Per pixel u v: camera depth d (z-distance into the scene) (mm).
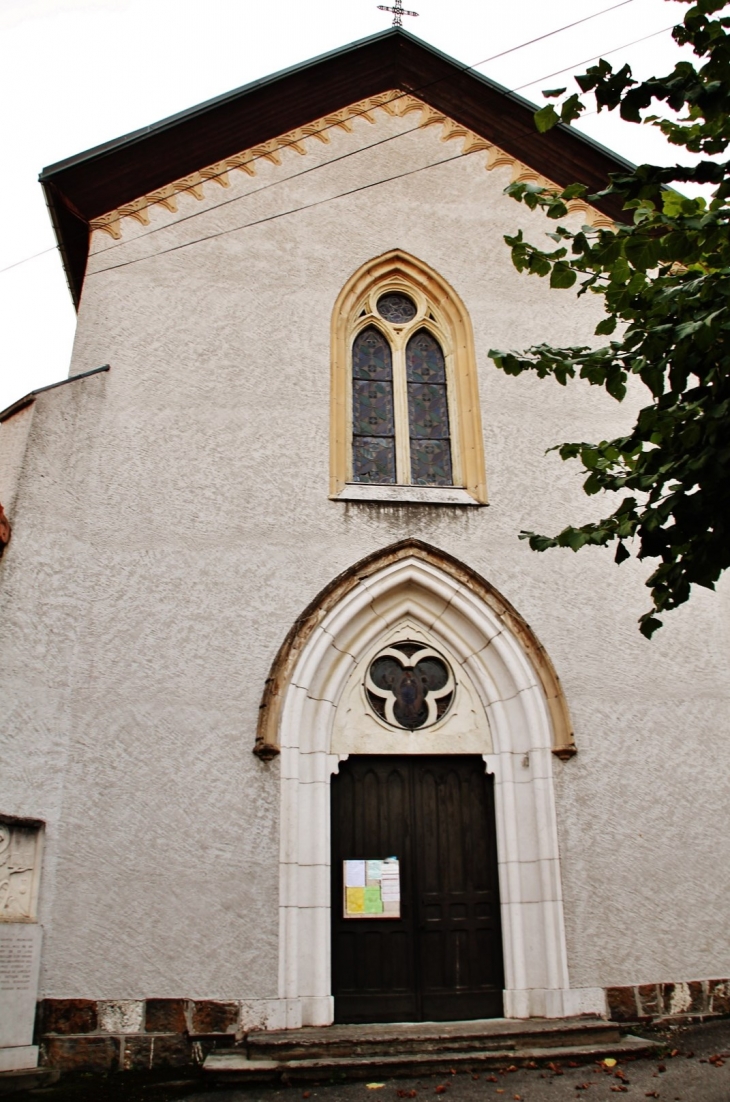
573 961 8211
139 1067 7371
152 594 8844
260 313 10266
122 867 7926
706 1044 7594
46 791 7980
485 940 8555
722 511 5574
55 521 8820
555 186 11578
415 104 11625
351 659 9078
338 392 10125
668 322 5820
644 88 5504
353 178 11125
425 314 10867
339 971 8312
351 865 8625
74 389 9414
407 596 9391
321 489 9547
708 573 5598
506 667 9125
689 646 9516
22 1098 6652
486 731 9102
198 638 8758
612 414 10375
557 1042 7523
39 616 8438
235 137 10992
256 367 9992
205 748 8391
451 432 10453
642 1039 7688
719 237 5582
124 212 10508
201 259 10414
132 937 7742
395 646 9320
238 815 8227
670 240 5633
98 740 8266
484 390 10297
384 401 10516
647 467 5965
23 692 8148
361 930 8469
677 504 5637
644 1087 6543
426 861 8750
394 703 9117
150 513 9156
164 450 9438
